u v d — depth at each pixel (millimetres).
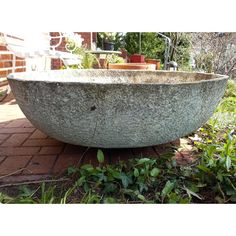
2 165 1644
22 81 1480
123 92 1366
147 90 1374
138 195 1306
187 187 1437
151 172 1438
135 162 1617
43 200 1255
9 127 2404
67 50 5422
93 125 1452
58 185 1445
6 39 3021
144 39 8844
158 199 1341
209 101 1597
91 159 1741
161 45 8859
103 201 1308
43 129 1627
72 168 1508
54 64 6242
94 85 1354
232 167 1514
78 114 1427
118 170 1486
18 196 1309
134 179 1464
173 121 1504
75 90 1374
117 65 3404
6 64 4531
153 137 1542
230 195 1370
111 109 1398
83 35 7137
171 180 1466
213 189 1411
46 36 4371
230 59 4719
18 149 1889
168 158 1653
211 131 2320
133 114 1420
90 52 4941
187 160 1775
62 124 1493
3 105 3271
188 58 5918
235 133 2305
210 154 1665
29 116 1618
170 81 2348
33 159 1729
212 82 1537
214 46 4926
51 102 1436
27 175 1530
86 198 1285
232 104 3262
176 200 1290
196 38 5531
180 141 2117
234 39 4777
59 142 2029
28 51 3195
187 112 1512
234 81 4539
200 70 5223
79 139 1549
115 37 9367
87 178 1462
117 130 1468
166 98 1412
